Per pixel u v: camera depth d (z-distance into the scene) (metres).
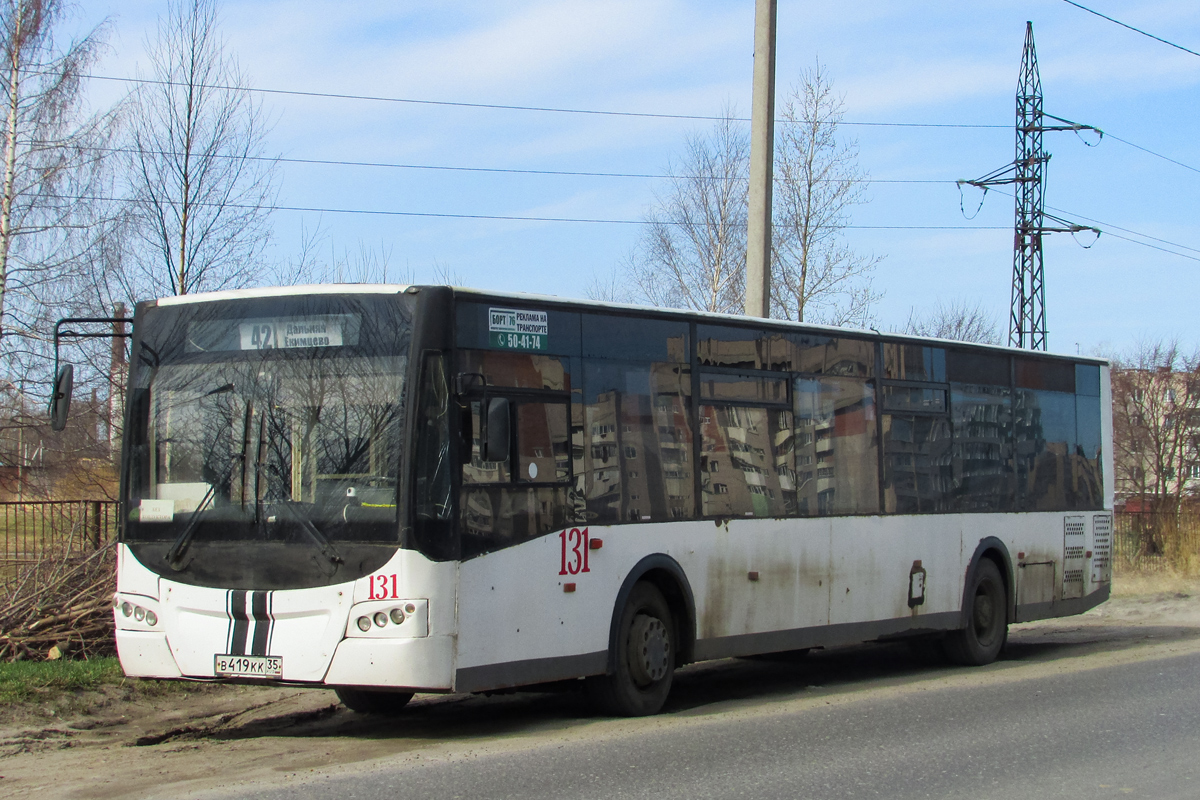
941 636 14.03
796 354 12.01
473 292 8.90
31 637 11.68
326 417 8.62
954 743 8.62
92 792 6.96
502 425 8.34
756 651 11.15
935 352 13.83
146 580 8.88
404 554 8.24
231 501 8.72
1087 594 15.95
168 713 10.20
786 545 11.58
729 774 7.49
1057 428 15.72
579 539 9.47
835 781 7.32
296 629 8.38
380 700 10.47
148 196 19.23
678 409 10.62
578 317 9.76
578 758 7.97
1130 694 11.08
